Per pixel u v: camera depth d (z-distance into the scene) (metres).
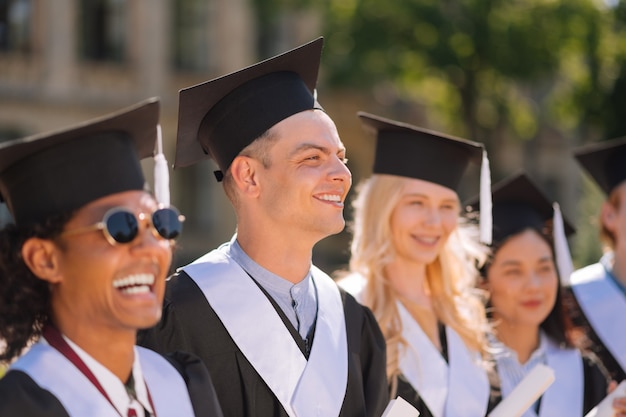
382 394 4.24
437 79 23.75
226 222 26.41
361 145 28.20
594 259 12.52
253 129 4.01
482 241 4.98
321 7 23.44
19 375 3.07
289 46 27.50
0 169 3.18
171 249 3.29
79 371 3.14
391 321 4.84
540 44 22.39
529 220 5.49
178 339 3.95
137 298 3.10
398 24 22.62
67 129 3.11
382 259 4.90
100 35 25.05
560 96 24.41
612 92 23.62
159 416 3.28
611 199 6.30
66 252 3.11
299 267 4.07
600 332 6.09
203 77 26.44
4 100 23.69
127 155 3.24
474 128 24.03
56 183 3.13
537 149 31.59
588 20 22.36
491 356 5.20
